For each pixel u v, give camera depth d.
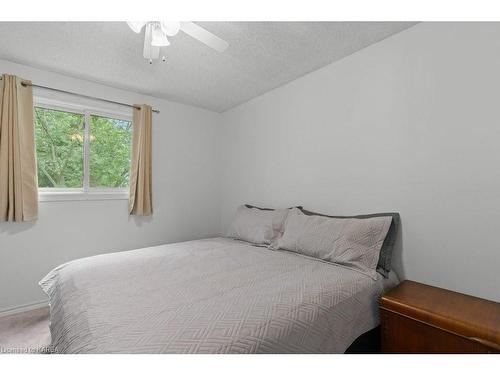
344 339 1.24
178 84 2.69
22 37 1.84
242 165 3.26
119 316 1.03
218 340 0.89
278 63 2.25
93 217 2.63
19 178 2.17
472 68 1.50
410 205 1.75
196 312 1.07
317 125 2.38
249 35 1.84
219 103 3.27
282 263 1.80
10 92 2.14
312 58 2.17
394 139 1.84
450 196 1.57
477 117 1.48
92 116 2.74
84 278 1.46
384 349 1.39
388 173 1.87
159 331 0.92
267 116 2.91
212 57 2.14
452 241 1.56
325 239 1.87
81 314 1.07
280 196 2.75
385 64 1.90
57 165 2.55
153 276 1.52
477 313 1.22
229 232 2.80
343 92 2.17
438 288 1.56
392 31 1.81
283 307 1.12
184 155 3.29
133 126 2.83
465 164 1.52
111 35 1.82
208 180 3.53
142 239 2.95
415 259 1.72
